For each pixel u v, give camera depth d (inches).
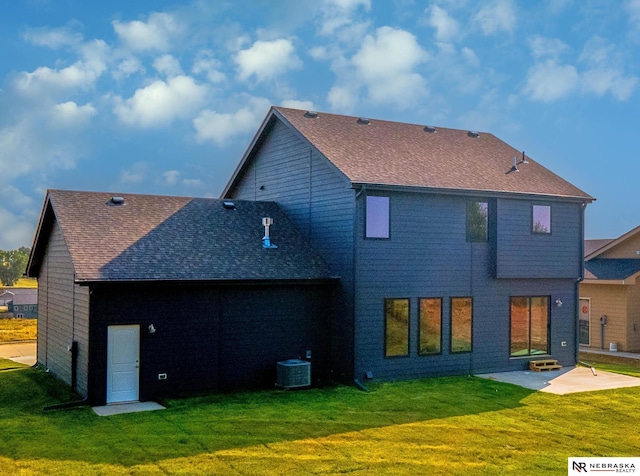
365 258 696.4
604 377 761.0
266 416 550.9
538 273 809.5
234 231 756.6
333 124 848.3
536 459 446.6
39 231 802.8
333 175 732.7
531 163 925.2
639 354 991.6
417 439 489.4
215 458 436.1
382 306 706.8
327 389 671.8
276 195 862.5
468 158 870.4
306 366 678.5
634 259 1093.1
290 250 749.3
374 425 526.9
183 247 686.5
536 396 645.3
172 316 636.1
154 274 617.9
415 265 730.2
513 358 800.9
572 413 576.7
